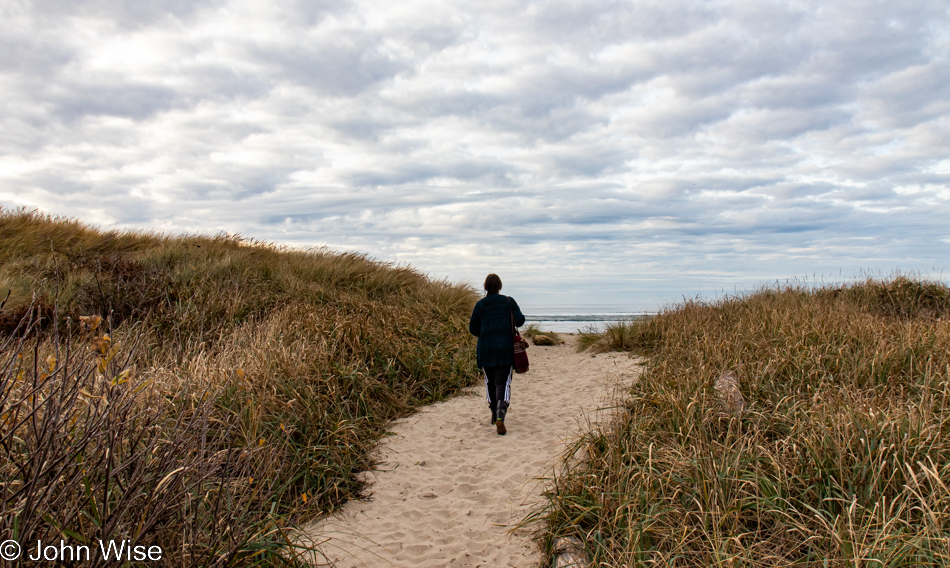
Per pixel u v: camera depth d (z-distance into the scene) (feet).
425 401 22.58
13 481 6.80
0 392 6.61
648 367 21.50
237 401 15.97
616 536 10.34
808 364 17.51
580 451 15.20
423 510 13.52
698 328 25.34
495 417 19.45
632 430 14.23
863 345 18.40
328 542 11.68
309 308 28.84
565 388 24.20
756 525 10.14
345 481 14.57
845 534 8.76
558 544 10.85
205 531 8.96
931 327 20.56
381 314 30.68
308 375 19.40
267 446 12.78
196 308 27.09
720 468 11.10
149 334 22.03
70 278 28.91
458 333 31.99
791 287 34.71
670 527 9.91
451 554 11.34
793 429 12.44
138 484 7.47
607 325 34.06
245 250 44.83
